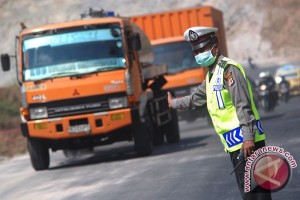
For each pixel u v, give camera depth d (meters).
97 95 36.12
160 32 59.22
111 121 36.03
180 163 31.30
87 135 36.28
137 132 36.97
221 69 14.30
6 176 36.25
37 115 36.34
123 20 37.44
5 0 150.25
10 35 145.25
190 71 52.34
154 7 155.25
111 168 33.34
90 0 152.50
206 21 58.19
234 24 170.00
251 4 172.00
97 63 36.44
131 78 36.28
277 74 87.62
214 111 14.50
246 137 13.85
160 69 43.97
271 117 57.41
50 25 37.34
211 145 38.28
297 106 70.19
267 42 166.50
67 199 25.28
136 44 36.69
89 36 36.91
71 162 40.56
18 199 27.02
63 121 36.12
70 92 36.12
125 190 25.45
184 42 53.00
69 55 36.72
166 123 43.66
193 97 15.09
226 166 28.09
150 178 27.70
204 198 21.84
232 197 21.39
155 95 43.22
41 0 151.25
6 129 63.94
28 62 36.97
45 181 31.67
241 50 165.12
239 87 13.99
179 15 58.75
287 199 20.28
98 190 26.41
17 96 77.44
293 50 164.62
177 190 23.92
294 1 171.62
